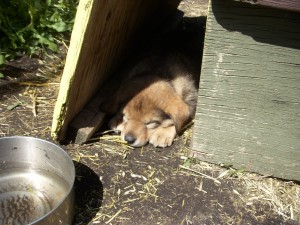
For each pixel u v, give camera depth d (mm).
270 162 815
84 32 756
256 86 750
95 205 749
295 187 819
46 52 1149
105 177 806
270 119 773
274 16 687
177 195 781
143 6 1106
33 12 1152
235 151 825
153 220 730
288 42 701
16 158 773
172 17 1435
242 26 707
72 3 1264
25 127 908
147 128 928
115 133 931
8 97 987
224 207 766
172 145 906
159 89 945
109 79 1065
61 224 650
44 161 770
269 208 772
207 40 734
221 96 777
